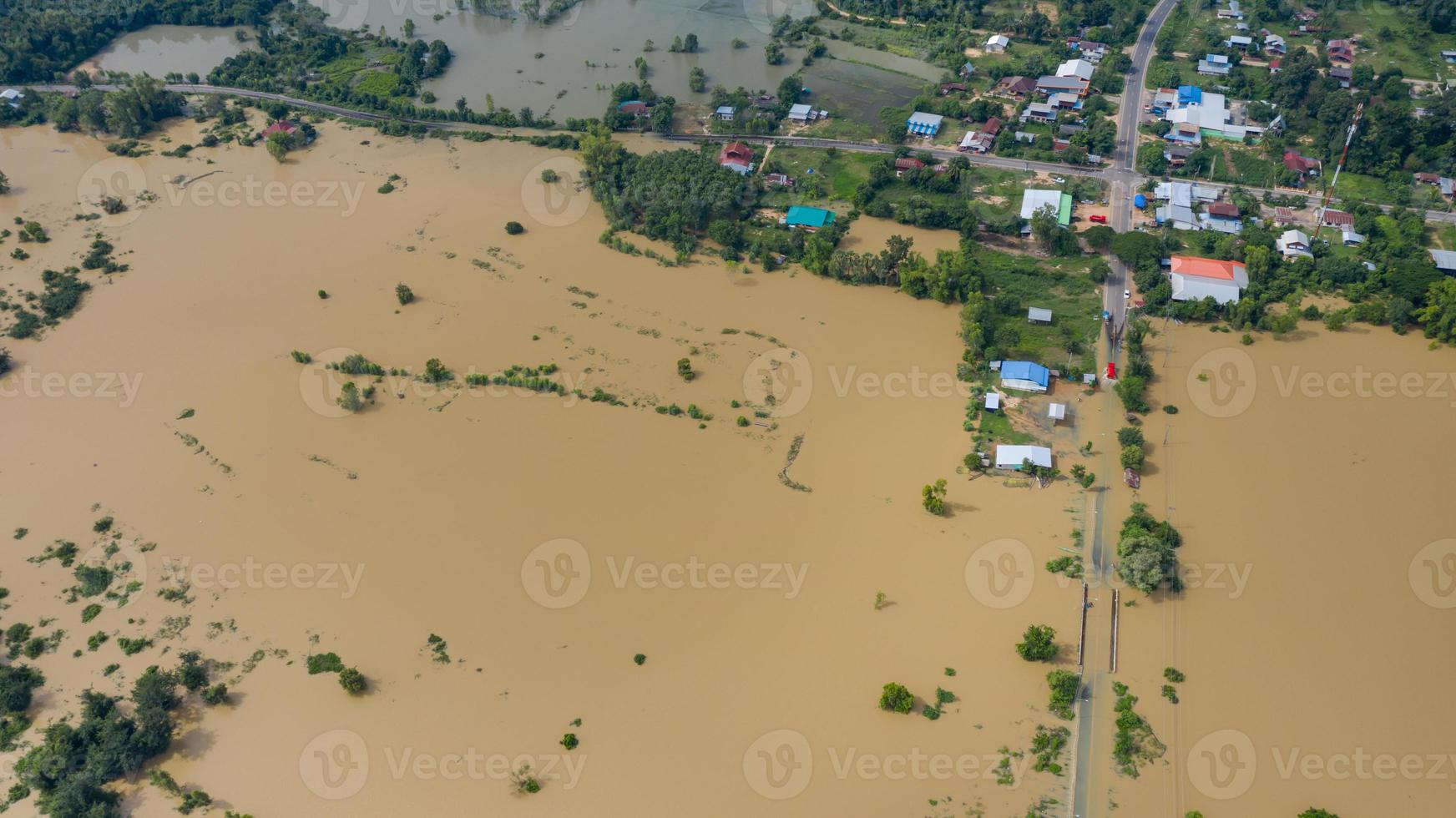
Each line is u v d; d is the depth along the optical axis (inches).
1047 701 2987.2
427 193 5659.5
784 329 4525.1
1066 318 4463.6
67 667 3191.4
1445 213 5009.8
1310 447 3786.9
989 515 3575.3
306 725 3011.8
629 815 2758.4
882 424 3986.2
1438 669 3036.4
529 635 3245.6
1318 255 4697.3
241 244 5251.0
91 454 3983.8
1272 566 3356.3
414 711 3038.9
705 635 3228.3
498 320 4638.3
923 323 4520.2
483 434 4023.1
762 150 5900.6
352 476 3850.9
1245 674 3038.9
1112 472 3725.4
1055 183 5393.7
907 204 5177.2
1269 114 5856.3
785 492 3713.1
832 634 3211.1
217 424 4109.3
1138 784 2768.2
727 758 2881.4
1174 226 5002.5
